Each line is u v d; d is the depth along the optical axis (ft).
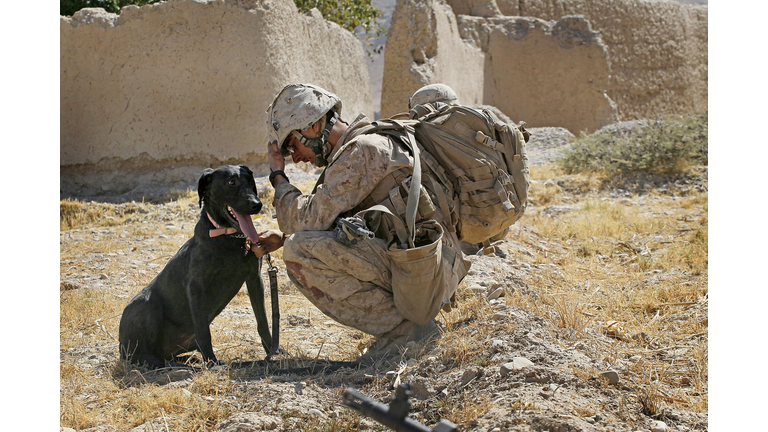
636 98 91.35
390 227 12.44
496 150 13.25
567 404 9.56
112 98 43.01
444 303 12.94
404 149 12.73
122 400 11.55
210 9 41.63
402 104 58.08
